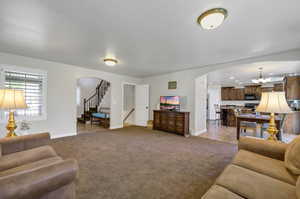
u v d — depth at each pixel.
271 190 1.04
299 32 2.22
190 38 2.45
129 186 1.80
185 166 2.37
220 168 2.30
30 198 0.90
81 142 3.65
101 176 2.03
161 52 3.15
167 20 1.91
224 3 1.56
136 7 1.64
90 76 4.85
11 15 1.79
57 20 1.91
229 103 9.02
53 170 1.01
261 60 3.38
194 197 1.60
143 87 6.25
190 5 1.60
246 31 2.20
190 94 4.83
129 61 3.89
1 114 3.23
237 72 5.14
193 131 4.70
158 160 2.59
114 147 3.29
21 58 3.50
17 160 1.46
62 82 4.21
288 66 4.24
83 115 7.04
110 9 1.67
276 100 1.94
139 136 4.35
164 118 5.08
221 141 3.91
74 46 2.83
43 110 3.85
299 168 1.19
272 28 2.10
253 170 1.37
